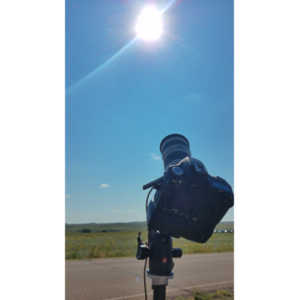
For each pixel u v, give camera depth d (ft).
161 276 2.65
